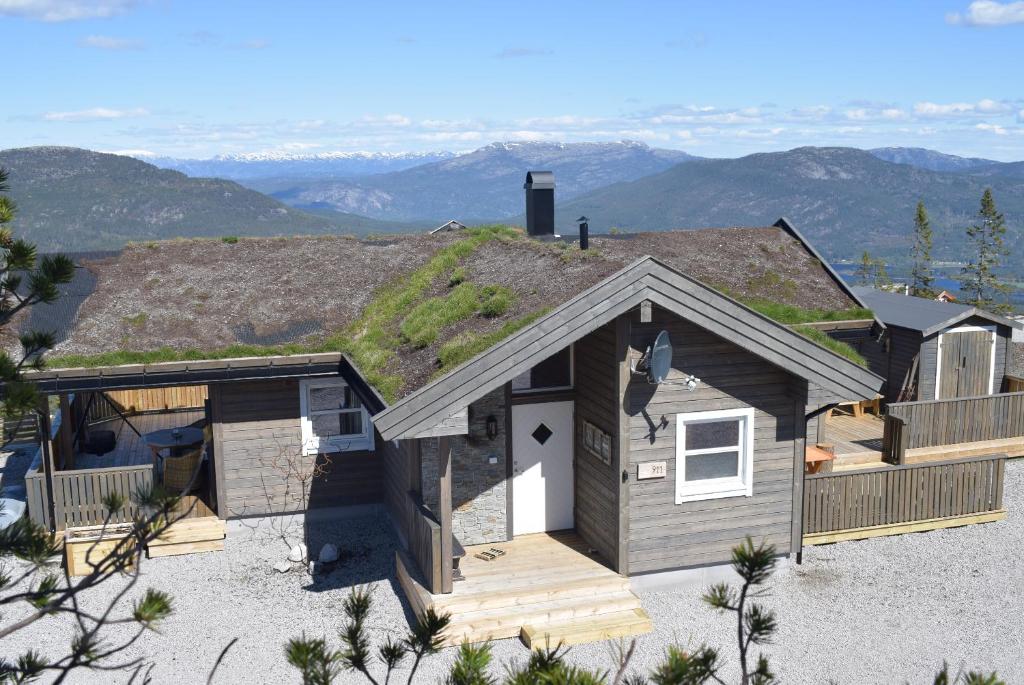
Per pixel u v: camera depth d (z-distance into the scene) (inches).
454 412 458.6
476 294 591.5
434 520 501.0
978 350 905.5
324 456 658.2
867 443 805.9
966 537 621.0
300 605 521.7
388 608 512.4
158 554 597.9
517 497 573.6
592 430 543.5
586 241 737.0
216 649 470.3
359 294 710.5
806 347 509.0
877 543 611.5
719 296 489.4
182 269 725.9
